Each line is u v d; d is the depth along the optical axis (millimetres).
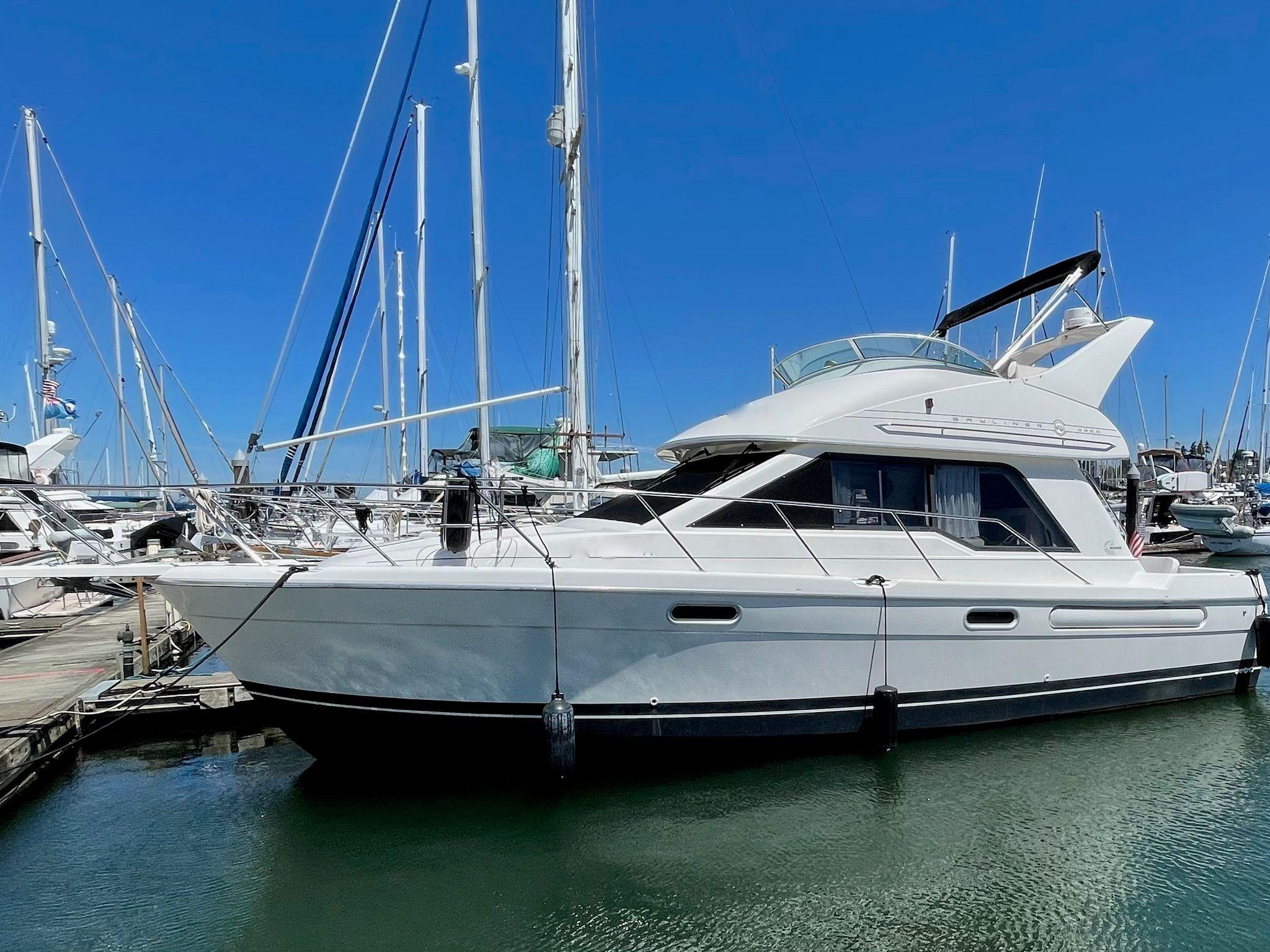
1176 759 5828
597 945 3865
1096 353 7051
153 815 5508
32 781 6078
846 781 5391
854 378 6477
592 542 5457
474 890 4324
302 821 5168
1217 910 4074
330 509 6223
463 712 5121
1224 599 6941
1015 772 5555
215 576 4977
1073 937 3865
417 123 19828
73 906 4371
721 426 6492
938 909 4102
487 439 11812
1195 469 32375
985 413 6387
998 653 5988
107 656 9070
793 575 5395
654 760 5438
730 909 4117
